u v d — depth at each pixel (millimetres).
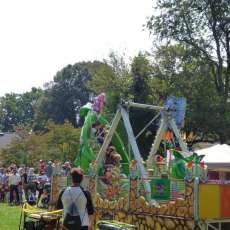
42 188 23875
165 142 17688
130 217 13992
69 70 81625
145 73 41312
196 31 38031
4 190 28266
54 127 46188
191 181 12359
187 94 36469
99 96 19125
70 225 8336
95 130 18719
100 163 16156
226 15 37219
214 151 18609
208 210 12312
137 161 14758
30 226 10906
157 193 14430
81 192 8461
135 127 38156
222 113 35750
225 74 38281
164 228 12898
